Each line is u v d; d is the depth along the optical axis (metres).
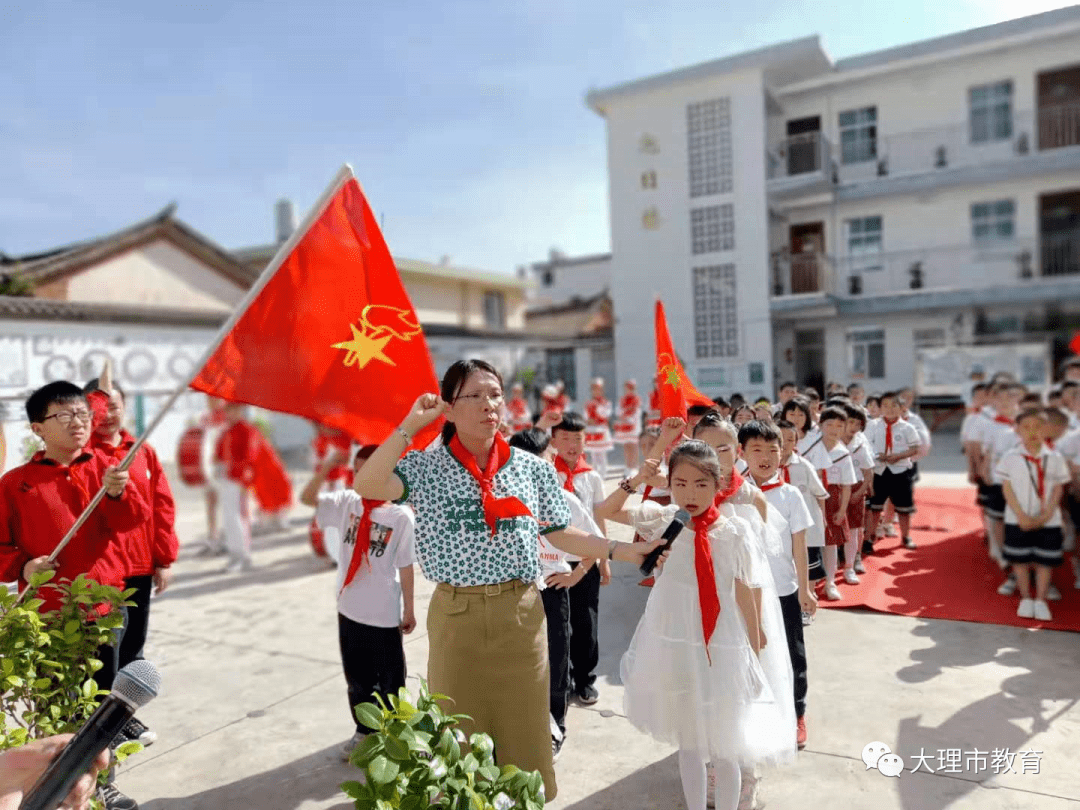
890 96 17.81
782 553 3.44
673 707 2.74
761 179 17.97
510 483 2.38
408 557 3.47
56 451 3.15
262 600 6.00
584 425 3.96
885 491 6.95
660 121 19.12
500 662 2.32
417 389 2.81
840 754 3.37
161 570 3.69
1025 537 4.95
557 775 3.30
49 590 3.01
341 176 2.69
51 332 10.39
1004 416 6.25
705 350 18.91
